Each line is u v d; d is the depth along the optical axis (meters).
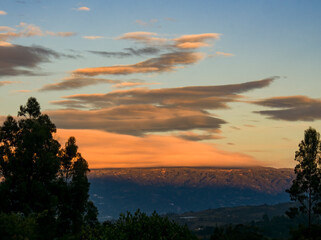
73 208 67.25
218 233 33.69
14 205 62.50
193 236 37.22
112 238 36.84
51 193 65.38
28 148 65.44
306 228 33.03
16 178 63.91
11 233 41.88
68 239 42.34
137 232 36.59
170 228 37.00
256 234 32.81
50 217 62.22
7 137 67.69
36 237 47.06
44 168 64.44
